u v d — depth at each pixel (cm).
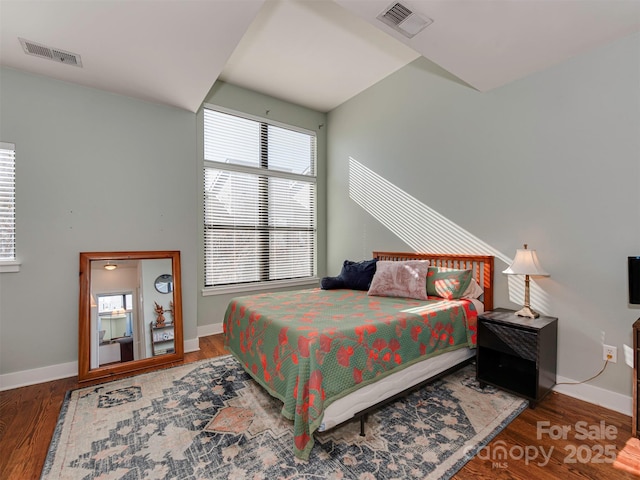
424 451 167
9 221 246
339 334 179
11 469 156
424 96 338
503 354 265
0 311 241
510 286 269
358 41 307
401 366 202
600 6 177
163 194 312
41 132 256
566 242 235
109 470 155
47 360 257
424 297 277
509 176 268
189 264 327
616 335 212
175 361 296
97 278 276
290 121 445
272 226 430
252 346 226
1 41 209
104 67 244
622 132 209
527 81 256
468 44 213
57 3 174
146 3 176
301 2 253
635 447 171
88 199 275
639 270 189
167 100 303
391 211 377
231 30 201
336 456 163
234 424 193
